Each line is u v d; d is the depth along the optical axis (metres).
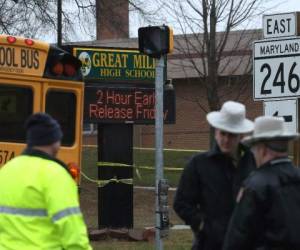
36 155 12.59
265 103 23.61
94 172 59.94
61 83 26.86
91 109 35.06
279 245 12.69
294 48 23.16
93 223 39.66
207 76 54.94
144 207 47.19
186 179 15.49
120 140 36.25
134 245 31.19
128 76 36.00
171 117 36.31
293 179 12.91
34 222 12.25
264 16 23.78
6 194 12.41
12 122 25.14
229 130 14.77
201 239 15.37
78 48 34.81
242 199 12.77
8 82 25.17
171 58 74.94
